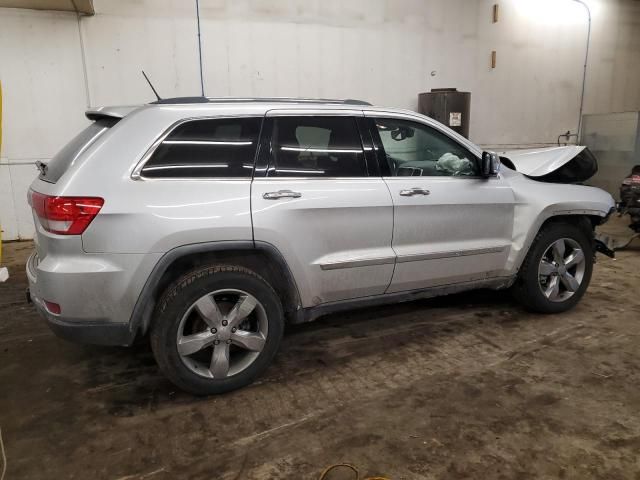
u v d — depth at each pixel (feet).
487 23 28.58
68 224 7.81
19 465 7.32
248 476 7.06
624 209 19.07
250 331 9.52
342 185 9.76
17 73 20.74
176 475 7.09
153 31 21.86
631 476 6.97
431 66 27.55
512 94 30.53
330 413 8.59
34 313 13.33
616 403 8.81
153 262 8.21
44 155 21.72
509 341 11.43
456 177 11.27
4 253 19.79
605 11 32.40
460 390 9.29
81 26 21.01
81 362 10.63
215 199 8.60
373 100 26.50
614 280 15.98
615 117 29.94
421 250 10.69
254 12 23.09
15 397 9.23
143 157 8.32
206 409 8.77
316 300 9.92
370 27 25.50
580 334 11.77
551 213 12.17
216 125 8.96
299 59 24.38
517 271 12.35
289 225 9.13
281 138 9.44
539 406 8.73
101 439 7.93
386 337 11.73
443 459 7.36
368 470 7.14
